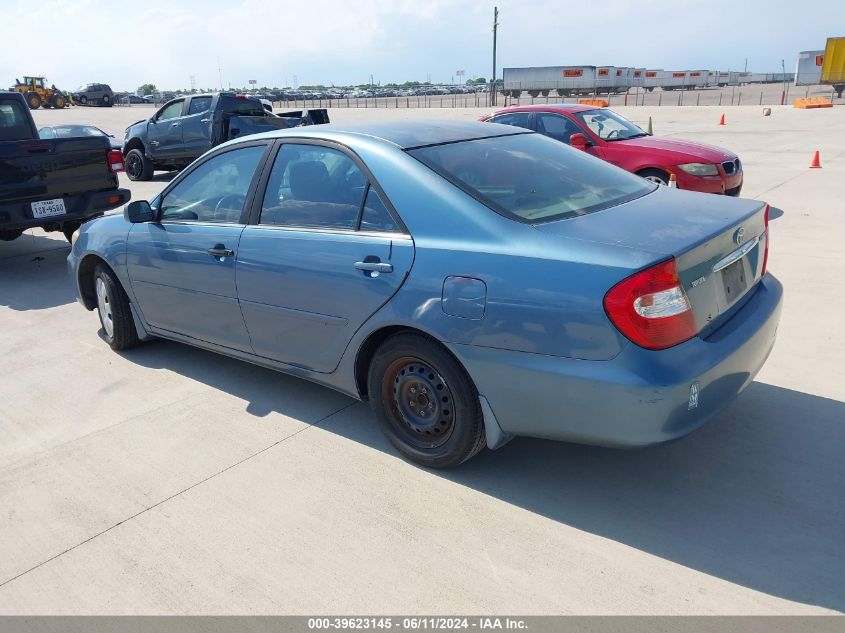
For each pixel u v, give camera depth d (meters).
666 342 2.56
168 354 4.93
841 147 15.57
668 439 2.61
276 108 55.62
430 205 3.06
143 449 3.60
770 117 25.92
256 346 3.91
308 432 3.71
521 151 3.59
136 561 2.75
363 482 3.22
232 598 2.52
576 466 3.29
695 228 2.85
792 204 9.32
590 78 58.47
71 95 58.41
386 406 3.37
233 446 3.59
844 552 2.62
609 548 2.70
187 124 14.13
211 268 3.93
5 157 6.73
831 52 39.94
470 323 2.85
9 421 3.98
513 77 61.62
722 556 2.62
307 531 2.88
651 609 2.38
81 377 4.57
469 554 2.70
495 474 3.24
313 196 3.50
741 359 2.84
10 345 5.25
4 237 8.15
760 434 3.47
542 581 2.53
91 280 5.14
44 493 3.24
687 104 40.56
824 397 3.83
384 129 3.58
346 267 3.26
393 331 3.26
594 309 2.56
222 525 2.94
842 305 5.27
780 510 2.88
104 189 7.73
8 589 2.63
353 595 2.51
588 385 2.61
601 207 3.14
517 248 2.77
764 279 3.46
